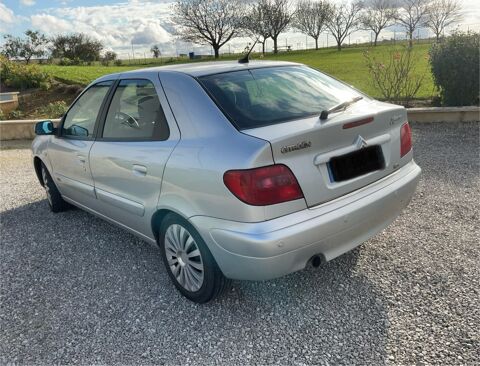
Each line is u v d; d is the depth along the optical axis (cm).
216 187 261
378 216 298
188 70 331
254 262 254
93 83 421
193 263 304
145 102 334
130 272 370
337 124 269
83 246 429
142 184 322
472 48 876
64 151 437
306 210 262
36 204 573
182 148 288
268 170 248
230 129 272
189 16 5312
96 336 288
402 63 1050
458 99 918
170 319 300
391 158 313
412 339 262
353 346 261
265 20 5562
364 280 328
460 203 463
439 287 312
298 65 379
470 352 248
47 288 353
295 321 288
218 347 269
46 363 266
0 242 453
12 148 1027
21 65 1997
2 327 304
